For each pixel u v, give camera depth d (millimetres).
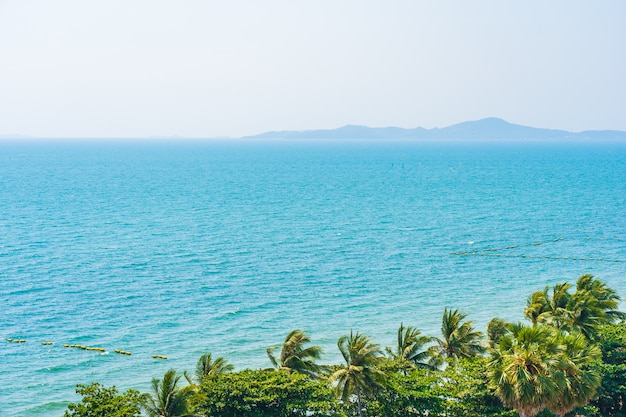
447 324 61500
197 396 47469
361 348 51219
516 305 96188
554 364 43125
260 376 54812
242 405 50656
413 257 128125
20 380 69000
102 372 71438
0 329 83312
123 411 44719
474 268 120188
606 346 60562
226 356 75688
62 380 69188
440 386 54250
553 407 44062
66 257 123000
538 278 113188
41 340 80125
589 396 44875
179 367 72812
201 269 115875
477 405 52344
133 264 118375
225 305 94875
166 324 86375
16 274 109688
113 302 95375
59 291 100312
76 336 81500
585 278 67062
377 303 96812
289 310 92938
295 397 52531
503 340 46375
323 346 78812
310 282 108188
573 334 53125
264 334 83000
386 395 53625
